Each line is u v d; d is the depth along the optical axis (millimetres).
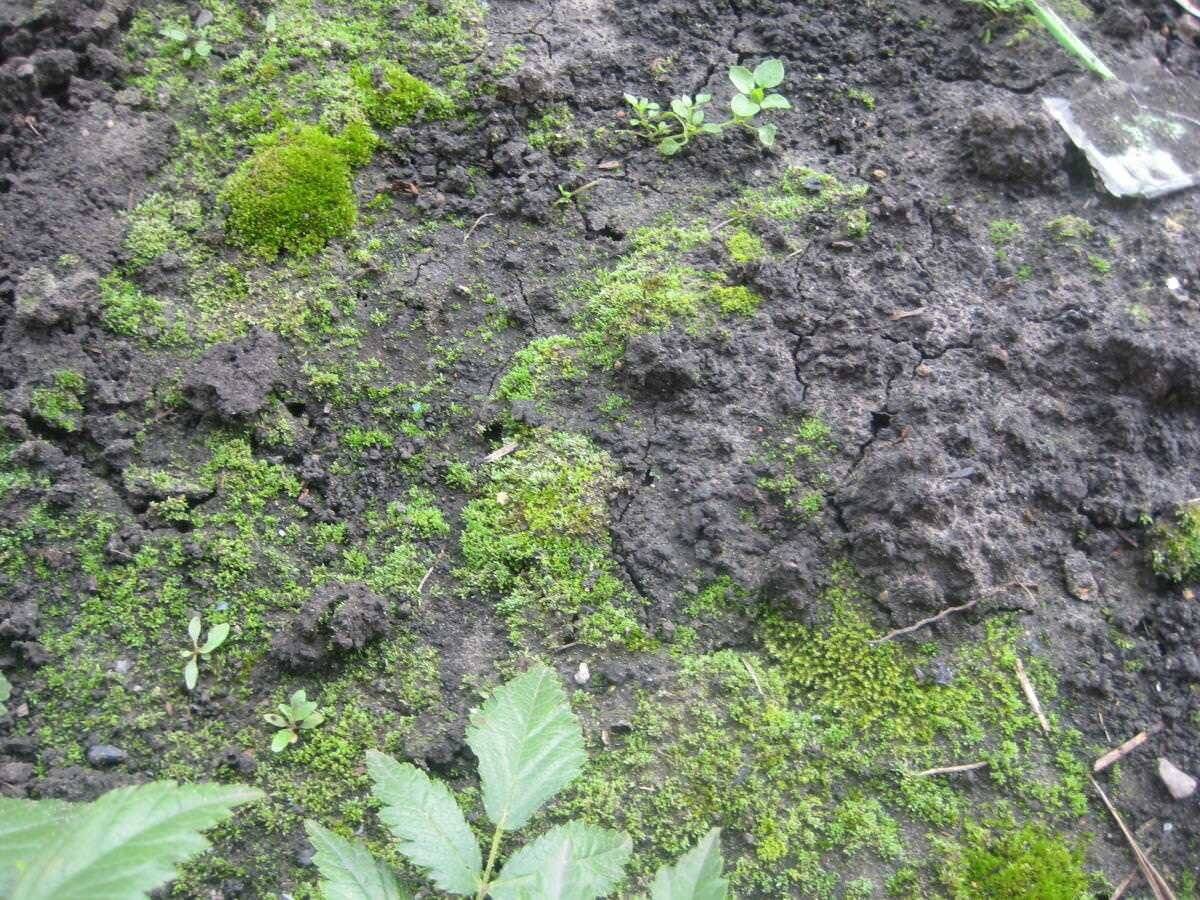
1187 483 329
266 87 382
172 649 298
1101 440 331
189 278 349
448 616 307
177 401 328
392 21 400
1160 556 314
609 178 375
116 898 208
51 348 332
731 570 310
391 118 378
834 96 395
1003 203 371
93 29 385
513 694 258
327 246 356
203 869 273
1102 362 336
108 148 366
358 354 340
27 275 337
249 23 398
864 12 411
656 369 332
